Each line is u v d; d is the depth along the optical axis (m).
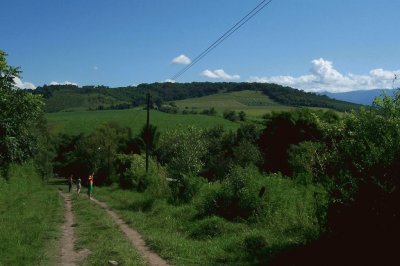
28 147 33.91
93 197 35.09
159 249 12.52
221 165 52.06
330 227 10.10
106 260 10.99
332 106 138.38
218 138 73.75
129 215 20.66
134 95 154.75
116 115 125.75
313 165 13.87
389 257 8.63
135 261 10.88
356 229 9.23
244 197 16.56
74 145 85.19
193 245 12.93
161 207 21.20
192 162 57.56
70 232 16.03
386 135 9.25
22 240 13.17
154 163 44.47
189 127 64.50
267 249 11.51
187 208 19.41
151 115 117.50
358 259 9.14
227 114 120.62
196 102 150.75
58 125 111.56
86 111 137.62
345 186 9.65
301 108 45.91
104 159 59.38
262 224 14.87
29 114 31.48
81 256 11.92
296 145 39.38
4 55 29.62
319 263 9.70
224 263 10.73
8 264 10.41
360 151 9.47
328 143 12.16
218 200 17.44
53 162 88.75
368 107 10.18
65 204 28.44
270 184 17.06
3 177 33.44
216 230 14.64
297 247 11.05
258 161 47.50
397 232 8.52
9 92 30.22
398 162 8.64
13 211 20.31
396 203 8.53
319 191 12.73
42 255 11.68
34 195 31.42
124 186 43.66
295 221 13.52
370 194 8.90
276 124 46.19
